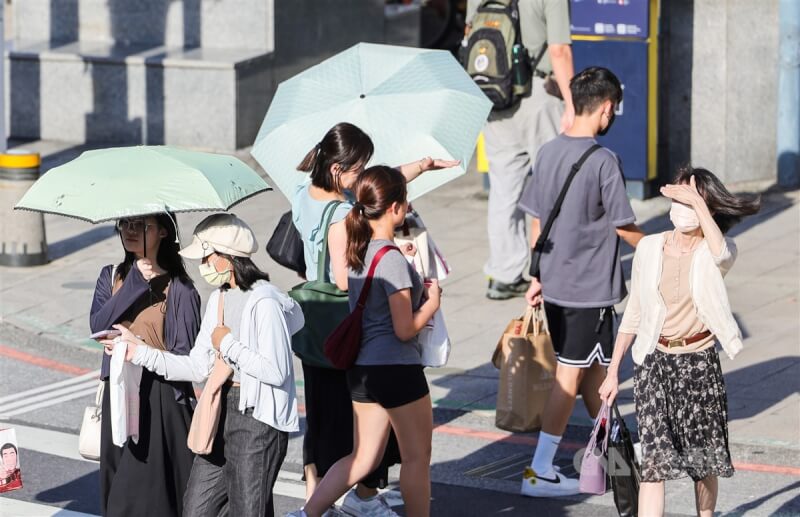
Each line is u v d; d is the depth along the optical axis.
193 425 18.12
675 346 19.19
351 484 19.66
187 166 18.62
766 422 26.03
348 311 20.38
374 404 19.48
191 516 18.47
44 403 29.19
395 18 64.50
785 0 43.81
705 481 19.61
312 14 57.66
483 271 38.22
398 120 22.08
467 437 26.56
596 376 24.06
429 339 19.88
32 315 35.19
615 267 23.11
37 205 18.22
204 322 18.25
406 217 20.98
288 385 18.28
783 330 31.83
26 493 23.75
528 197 23.77
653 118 43.59
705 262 18.91
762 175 46.03
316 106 22.62
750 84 45.09
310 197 20.58
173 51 55.78
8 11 71.00
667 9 45.00
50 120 56.22
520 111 34.62
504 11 33.81
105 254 41.00
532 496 23.27
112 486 18.91
